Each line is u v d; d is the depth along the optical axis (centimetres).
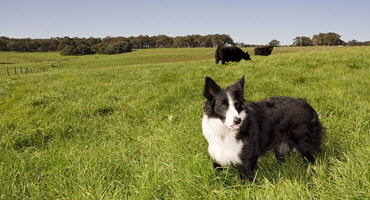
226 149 304
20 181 309
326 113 456
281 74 850
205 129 320
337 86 650
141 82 921
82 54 10969
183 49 10575
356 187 250
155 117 542
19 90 941
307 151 341
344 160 310
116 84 929
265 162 347
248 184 281
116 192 267
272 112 330
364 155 289
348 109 459
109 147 400
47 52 13050
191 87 741
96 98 720
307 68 966
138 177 317
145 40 16462
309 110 346
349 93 568
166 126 488
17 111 615
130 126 512
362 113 434
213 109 308
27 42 13650
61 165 338
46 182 306
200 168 307
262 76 849
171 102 632
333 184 264
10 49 13150
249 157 303
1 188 292
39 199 283
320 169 293
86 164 328
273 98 359
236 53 1642
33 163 349
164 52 9056
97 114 584
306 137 339
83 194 271
